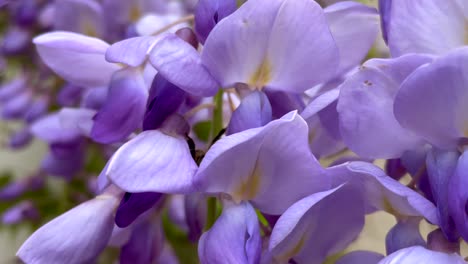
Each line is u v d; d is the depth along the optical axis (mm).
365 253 203
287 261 201
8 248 405
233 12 196
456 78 180
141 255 215
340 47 212
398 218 196
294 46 194
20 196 405
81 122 232
